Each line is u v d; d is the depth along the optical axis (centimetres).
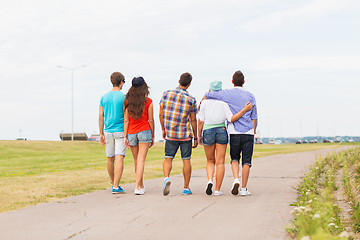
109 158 793
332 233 460
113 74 804
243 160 742
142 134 765
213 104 736
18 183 952
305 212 454
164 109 746
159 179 1027
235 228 479
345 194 762
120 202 666
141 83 767
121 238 438
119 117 780
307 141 13400
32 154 3450
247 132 732
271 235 446
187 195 743
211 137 736
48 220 529
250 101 735
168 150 751
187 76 752
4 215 562
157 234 453
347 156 1589
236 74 746
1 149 3878
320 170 1107
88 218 541
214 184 919
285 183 928
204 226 490
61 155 3253
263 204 639
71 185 912
